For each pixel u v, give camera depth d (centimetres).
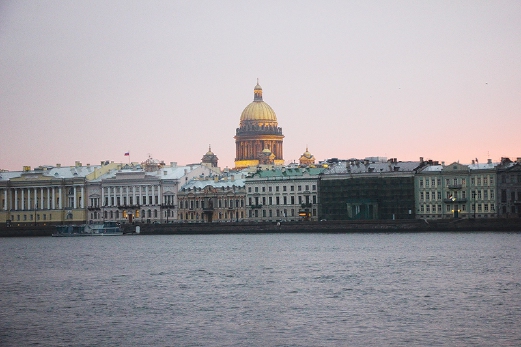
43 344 9612
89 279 15000
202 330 10106
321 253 19038
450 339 9456
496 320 10312
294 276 14700
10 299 12606
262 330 10044
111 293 13038
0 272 16588
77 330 10250
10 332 10200
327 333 9831
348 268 15738
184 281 14375
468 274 14350
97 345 9525
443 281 13538
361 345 9288
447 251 18500
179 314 11075
